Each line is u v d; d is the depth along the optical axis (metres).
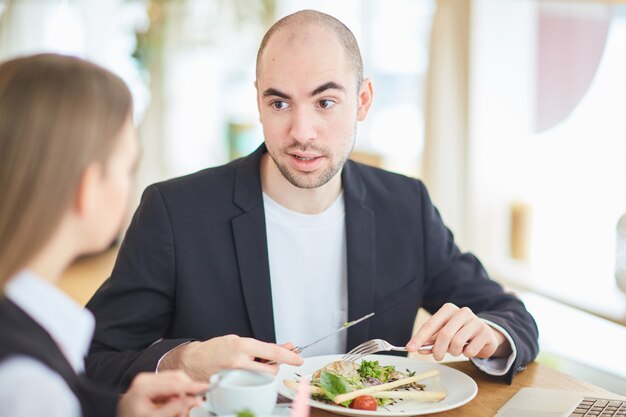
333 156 1.59
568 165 3.91
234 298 1.71
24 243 0.91
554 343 3.31
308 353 1.75
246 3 6.20
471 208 4.53
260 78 1.60
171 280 1.69
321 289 1.76
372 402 1.36
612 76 3.61
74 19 6.79
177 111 6.69
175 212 1.70
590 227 3.78
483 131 4.45
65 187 0.92
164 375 1.16
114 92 0.98
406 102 5.21
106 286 1.70
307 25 1.57
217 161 6.89
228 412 1.14
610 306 3.66
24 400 0.82
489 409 1.44
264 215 1.73
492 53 4.36
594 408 1.39
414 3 5.08
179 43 6.29
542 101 4.07
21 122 0.92
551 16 3.98
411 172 5.21
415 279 1.85
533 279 4.18
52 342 0.92
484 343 1.55
